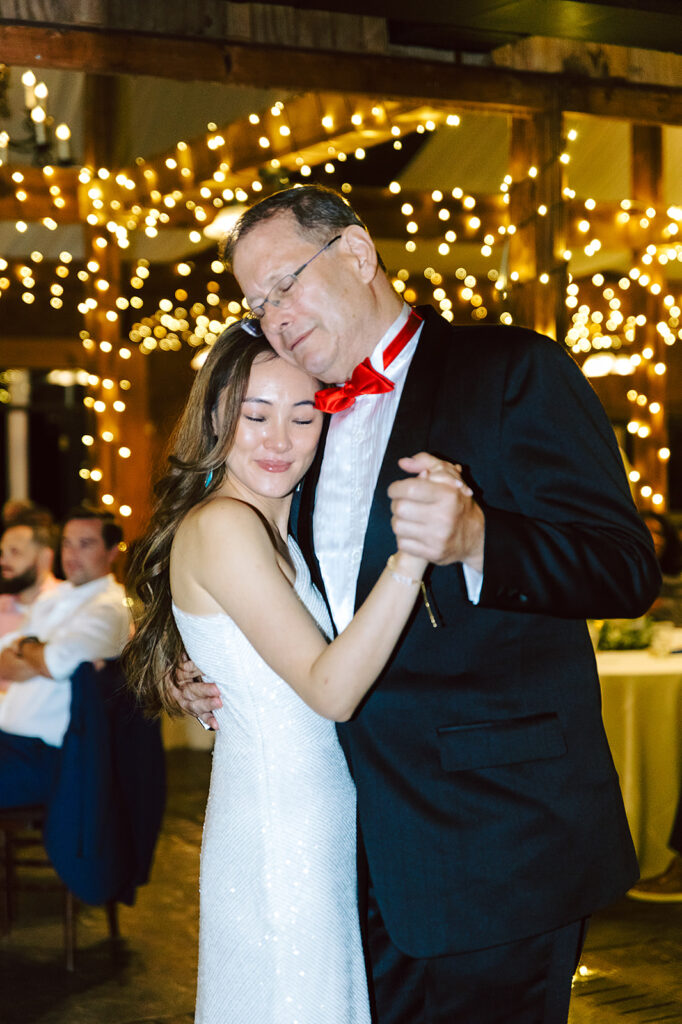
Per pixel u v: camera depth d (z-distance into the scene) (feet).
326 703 4.70
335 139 16.93
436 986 5.22
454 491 4.26
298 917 5.20
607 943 11.68
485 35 12.24
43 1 11.23
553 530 4.56
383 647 4.58
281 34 12.03
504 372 4.96
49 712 11.84
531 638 5.05
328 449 5.58
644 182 20.51
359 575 5.13
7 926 12.28
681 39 12.12
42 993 10.66
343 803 5.44
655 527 15.38
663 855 12.88
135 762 11.43
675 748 12.73
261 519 5.20
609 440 5.01
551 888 4.92
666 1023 9.73
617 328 27.73
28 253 26.03
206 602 5.30
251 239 5.22
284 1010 5.17
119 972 11.16
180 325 26.50
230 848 5.38
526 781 4.96
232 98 19.19
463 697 4.98
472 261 27.09
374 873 5.05
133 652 6.10
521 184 13.87
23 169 20.75
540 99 13.26
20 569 13.97
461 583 4.79
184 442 5.69
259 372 5.36
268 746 5.31
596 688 5.20
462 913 4.91
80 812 10.82
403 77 12.55
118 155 21.83
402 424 5.09
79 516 12.28
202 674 5.70
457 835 4.93
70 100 20.44
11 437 42.14
